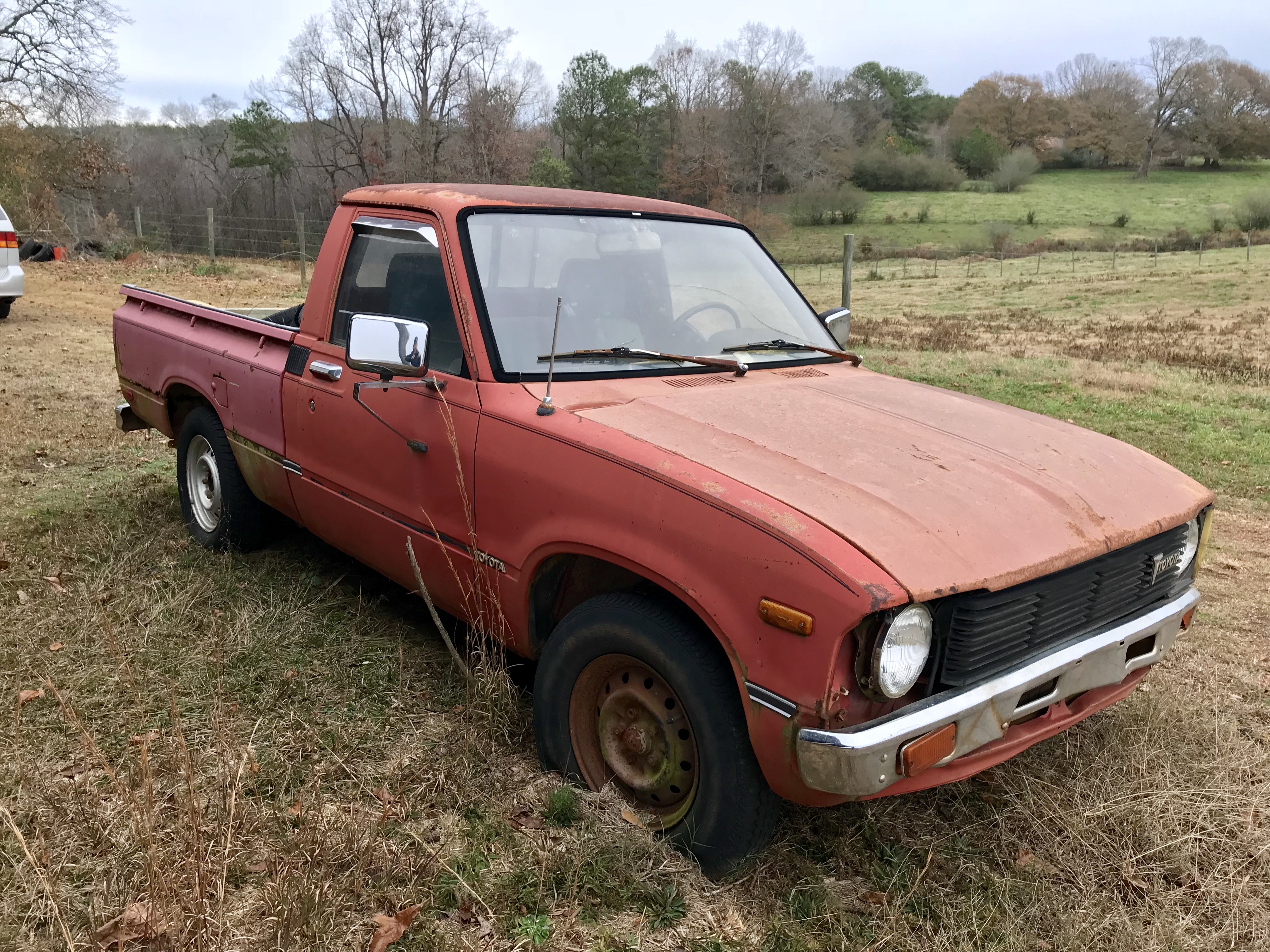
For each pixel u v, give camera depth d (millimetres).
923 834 3002
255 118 61438
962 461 2883
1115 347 18188
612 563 2762
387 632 4176
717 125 79188
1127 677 3010
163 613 4219
